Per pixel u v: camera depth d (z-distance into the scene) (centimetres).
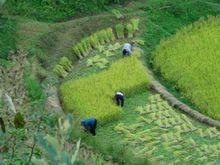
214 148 1803
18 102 621
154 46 2630
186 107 2056
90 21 2698
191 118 2005
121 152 1608
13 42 2361
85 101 2041
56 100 2012
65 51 2469
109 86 2164
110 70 2295
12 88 679
